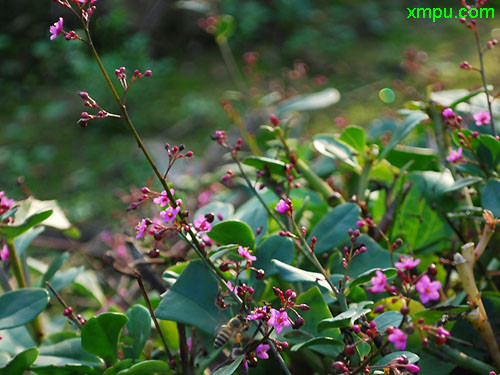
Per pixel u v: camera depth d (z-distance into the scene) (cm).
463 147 123
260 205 126
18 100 390
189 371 113
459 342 114
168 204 110
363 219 123
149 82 365
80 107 362
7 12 425
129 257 145
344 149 129
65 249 200
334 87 371
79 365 112
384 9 501
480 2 124
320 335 111
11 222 119
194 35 442
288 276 110
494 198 116
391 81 364
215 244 123
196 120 330
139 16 430
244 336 111
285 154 131
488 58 358
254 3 470
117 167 288
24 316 111
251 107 211
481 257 123
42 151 319
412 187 127
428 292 102
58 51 394
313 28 462
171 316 111
